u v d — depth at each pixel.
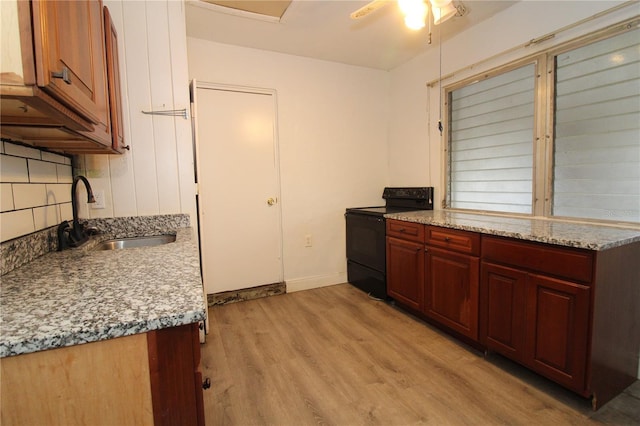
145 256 1.32
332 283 3.56
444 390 1.75
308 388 1.79
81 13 1.02
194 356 0.78
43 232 1.39
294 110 3.28
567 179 2.14
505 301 1.88
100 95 1.28
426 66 3.18
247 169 3.12
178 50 2.13
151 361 0.72
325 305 2.97
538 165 2.29
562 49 2.11
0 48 0.67
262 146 3.17
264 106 3.15
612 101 1.90
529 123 2.35
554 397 1.67
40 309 0.76
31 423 0.66
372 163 3.70
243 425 1.52
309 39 2.87
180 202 2.19
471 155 2.83
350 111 3.55
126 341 0.71
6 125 0.99
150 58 2.09
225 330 2.50
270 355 2.13
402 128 3.54
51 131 1.09
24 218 1.29
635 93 1.80
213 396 1.73
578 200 2.09
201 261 2.33
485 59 2.57
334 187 3.53
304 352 2.16
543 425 1.49
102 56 1.34
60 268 1.14
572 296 1.54
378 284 3.09
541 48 2.21
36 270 1.12
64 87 0.81
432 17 2.39
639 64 1.78
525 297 1.76
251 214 3.17
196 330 0.79
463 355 2.10
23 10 0.68
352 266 3.50
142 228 2.11
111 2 2.00
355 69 3.54
